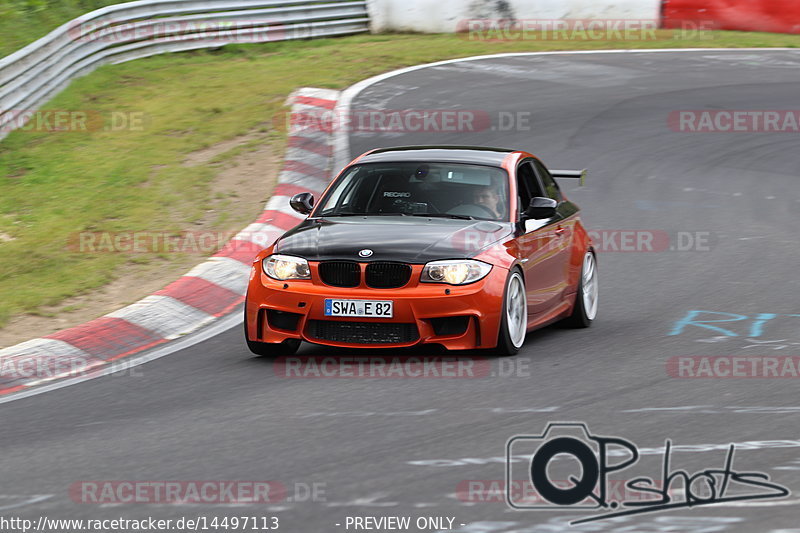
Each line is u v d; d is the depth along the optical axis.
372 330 26.86
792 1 99.25
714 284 37.62
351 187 30.88
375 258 26.88
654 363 27.02
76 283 36.34
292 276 27.41
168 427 22.09
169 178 51.31
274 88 69.81
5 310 33.22
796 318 32.25
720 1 98.94
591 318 33.31
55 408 24.22
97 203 47.72
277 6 88.56
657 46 91.88
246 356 28.69
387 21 95.38
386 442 20.42
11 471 19.47
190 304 34.19
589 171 55.97
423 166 31.17
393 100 68.25
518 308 28.50
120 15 76.81
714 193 52.91
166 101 67.00
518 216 29.70
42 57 64.81
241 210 46.22
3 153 56.69
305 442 20.58
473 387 24.62
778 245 43.47
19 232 44.34
